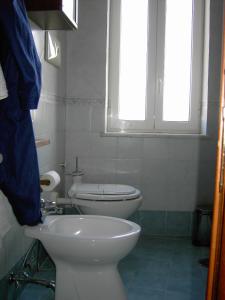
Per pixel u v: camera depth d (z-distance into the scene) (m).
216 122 2.79
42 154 2.17
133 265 2.27
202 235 2.64
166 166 2.84
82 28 2.79
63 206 2.54
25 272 1.85
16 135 1.27
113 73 2.92
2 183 1.28
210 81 2.76
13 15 1.19
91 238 1.42
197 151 2.82
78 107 2.84
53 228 1.63
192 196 2.85
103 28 2.78
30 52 1.30
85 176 2.88
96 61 2.81
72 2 1.79
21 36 1.24
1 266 1.56
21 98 1.26
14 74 1.23
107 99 2.91
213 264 1.10
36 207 1.41
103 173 2.87
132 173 2.86
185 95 2.93
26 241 1.90
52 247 1.50
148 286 1.98
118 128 2.95
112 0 2.88
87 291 1.56
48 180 1.72
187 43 2.89
